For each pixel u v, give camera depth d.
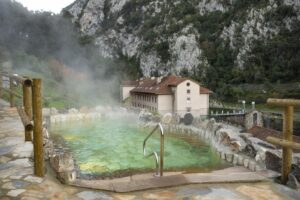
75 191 3.88
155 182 4.24
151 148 15.89
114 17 122.88
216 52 87.00
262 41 81.38
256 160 9.20
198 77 82.44
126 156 13.98
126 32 112.75
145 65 95.06
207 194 3.92
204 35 90.44
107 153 14.74
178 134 20.20
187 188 4.12
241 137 13.80
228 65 83.81
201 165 11.73
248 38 83.06
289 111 4.44
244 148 12.02
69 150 15.37
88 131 22.09
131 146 16.53
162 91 41.47
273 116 37.72
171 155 13.92
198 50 86.62
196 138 18.58
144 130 22.44
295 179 4.38
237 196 3.87
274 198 3.83
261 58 79.31
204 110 41.88
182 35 90.38
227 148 13.51
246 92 70.50
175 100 40.62
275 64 76.31
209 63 85.38
